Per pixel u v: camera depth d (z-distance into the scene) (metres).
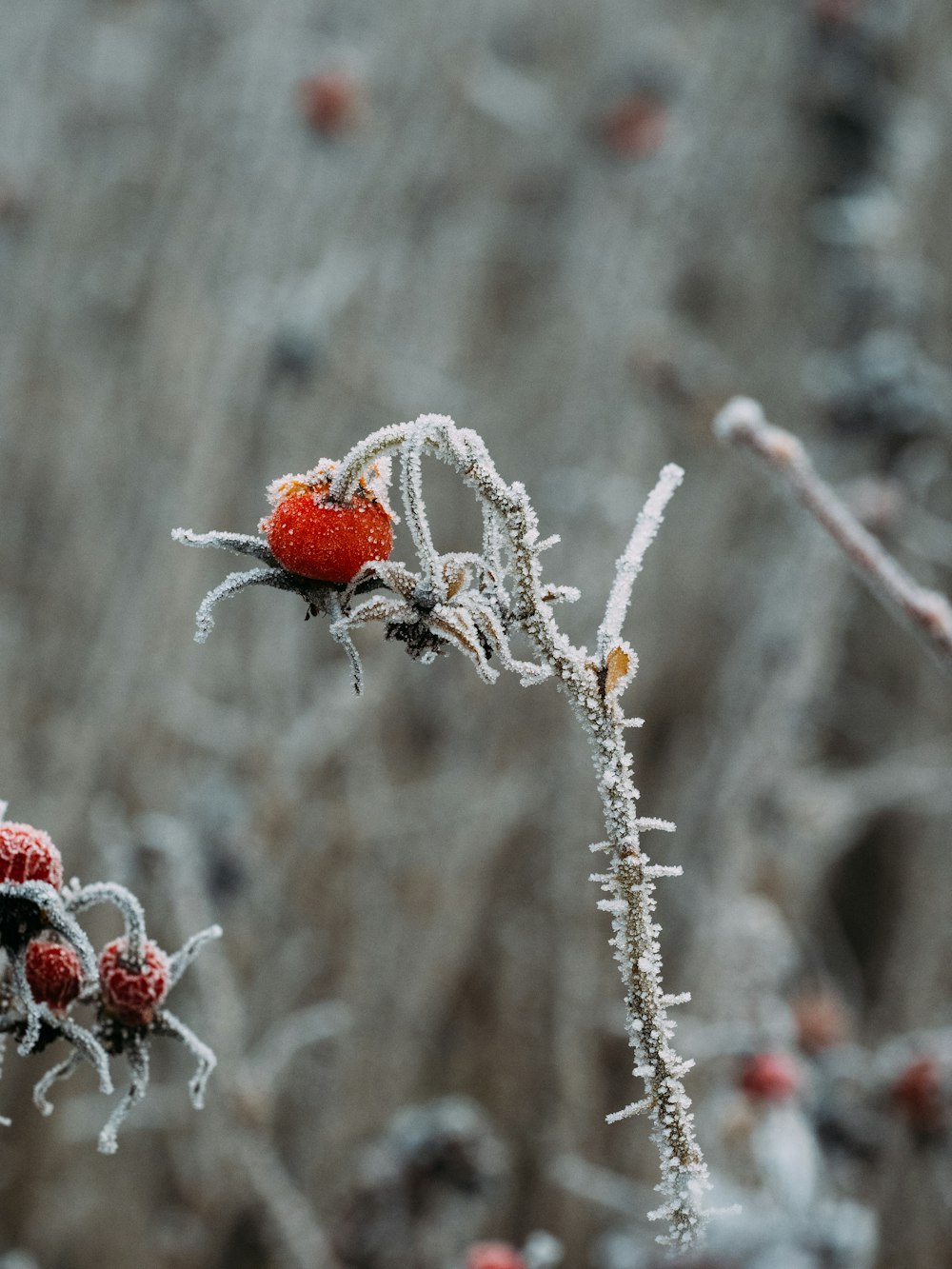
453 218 1.44
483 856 1.02
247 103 1.22
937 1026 1.10
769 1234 0.74
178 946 0.91
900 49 1.43
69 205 1.35
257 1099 0.67
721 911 0.92
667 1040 0.46
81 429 1.23
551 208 1.61
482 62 1.39
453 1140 0.75
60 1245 0.94
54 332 1.29
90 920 0.96
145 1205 0.95
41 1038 0.47
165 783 1.01
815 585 0.95
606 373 1.21
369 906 0.99
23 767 1.08
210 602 0.47
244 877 0.89
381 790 1.00
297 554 0.47
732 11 1.41
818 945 1.15
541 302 1.54
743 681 1.06
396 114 1.31
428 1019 1.00
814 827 0.98
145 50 1.46
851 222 1.24
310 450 1.17
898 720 1.28
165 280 1.27
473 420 1.27
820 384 1.04
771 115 1.44
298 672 1.06
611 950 1.06
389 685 0.98
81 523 1.19
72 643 1.15
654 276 1.23
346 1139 0.93
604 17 1.71
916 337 1.23
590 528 1.13
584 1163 0.92
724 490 1.32
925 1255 0.93
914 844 1.23
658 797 1.23
